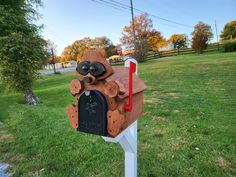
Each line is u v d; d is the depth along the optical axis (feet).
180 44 180.34
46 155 10.74
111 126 4.07
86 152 10.79
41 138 12.98
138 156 10.03
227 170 8.83
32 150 11.40
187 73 38.22
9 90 28.22
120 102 4.34
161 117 15.93
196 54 109.09
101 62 4.03
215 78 31.50
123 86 4.31
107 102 4.09
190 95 22.91
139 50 87.20
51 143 12.12
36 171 9.37
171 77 35.94
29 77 27.30
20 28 27.14
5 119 17.93
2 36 25.94
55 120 16.51
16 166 9.86
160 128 13.62
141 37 117.08
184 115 16.20
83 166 9.52
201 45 110.01
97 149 11.05
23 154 11.05
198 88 26.20
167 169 8.89
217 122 14.44
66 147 11.51
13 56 25.76
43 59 29.99
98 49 4.18
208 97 21.56
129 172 6.31
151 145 11.21
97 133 4.21
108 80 4.43
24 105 24.91
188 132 12.83
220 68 39.96
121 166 9.38
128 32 119.24
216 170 8.80
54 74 83.97
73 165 9.66
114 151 10.76
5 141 12.90
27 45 26.68
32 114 18.72
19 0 28.48
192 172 8.66
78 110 4.36
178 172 8.68
